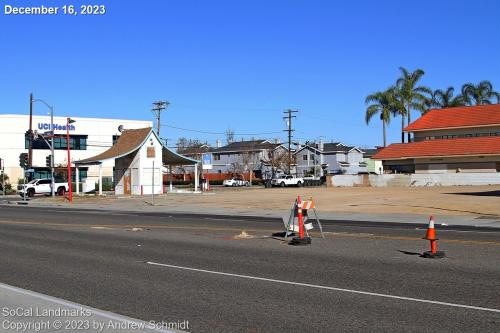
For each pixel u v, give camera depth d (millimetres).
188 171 106938
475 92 75750
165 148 51281
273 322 7168
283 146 104688
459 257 12438
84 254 13750
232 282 9883
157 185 50469
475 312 7523
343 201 36031
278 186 75062
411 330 6711
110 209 35438
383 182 59188
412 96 72125
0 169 67562
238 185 86562
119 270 11297
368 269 11016
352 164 104812
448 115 64750
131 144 50688
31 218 26703
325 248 14297
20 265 12047
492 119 60062
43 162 72312
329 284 9586
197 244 15562
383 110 72438
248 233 18438
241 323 7141
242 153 101562
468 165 58250
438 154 59094
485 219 23391
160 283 9859
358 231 18906
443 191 43531
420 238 16391
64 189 59219
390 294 8719
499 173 53344
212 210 32562
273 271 10969
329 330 6766
